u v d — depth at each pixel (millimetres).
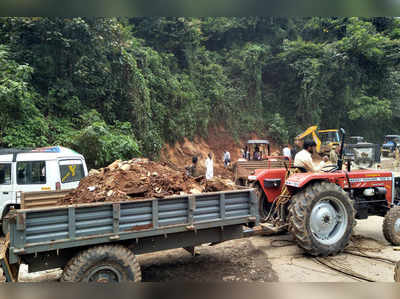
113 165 4312
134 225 3273
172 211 3516
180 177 4125
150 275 4031
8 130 9406
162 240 3586
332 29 28938
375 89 30297
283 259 4609
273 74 28219
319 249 4551
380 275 3977
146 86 15734
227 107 23344
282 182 5727
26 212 2764
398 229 5242
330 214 4828
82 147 10312
